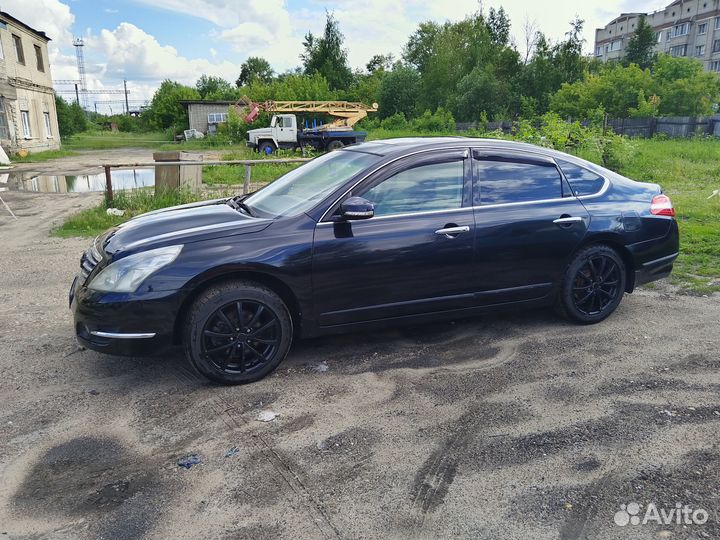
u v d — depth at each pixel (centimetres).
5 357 436
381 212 410
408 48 6175
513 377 390
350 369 408
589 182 478
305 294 392
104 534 247
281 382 389
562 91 3819
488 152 445
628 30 8725
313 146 3247
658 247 490
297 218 396
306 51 6312
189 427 335
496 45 5338
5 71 2884
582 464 290
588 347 437
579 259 466
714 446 302
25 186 1739
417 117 4734
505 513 256
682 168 1582
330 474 287
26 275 666
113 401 367
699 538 237
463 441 313
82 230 934
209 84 8688
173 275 363
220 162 1009
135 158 2986
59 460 304
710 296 552
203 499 270
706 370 393
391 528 248
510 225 435
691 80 3547
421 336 467
